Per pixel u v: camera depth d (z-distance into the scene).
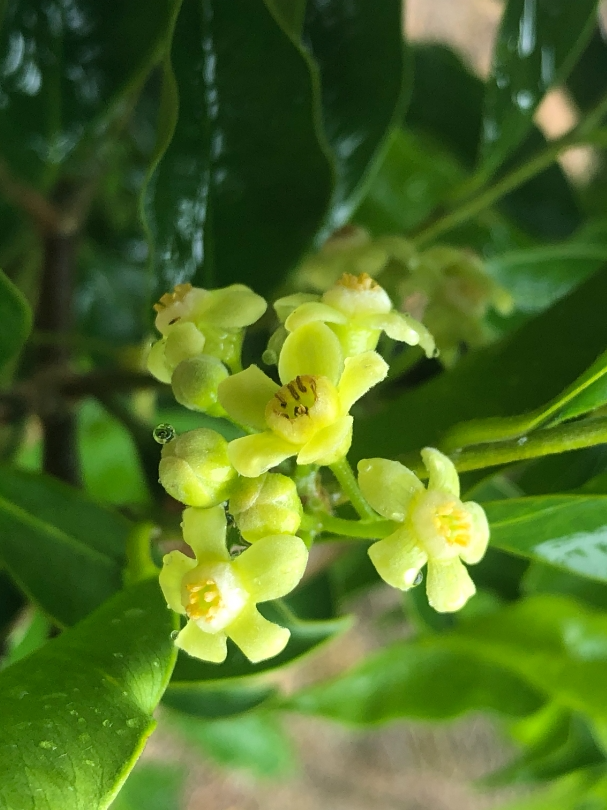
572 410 0.07
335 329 0.07
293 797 0.36
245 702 0.12
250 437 0.06
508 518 0.08
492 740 0.39
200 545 0.06
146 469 0.13
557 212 0.16
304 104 0.09
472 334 0.11
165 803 0.27
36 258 0.16
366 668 0.17
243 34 0.09
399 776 0.38
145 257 0.17
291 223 0.10
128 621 0.07
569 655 0.15
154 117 0.17
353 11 0.11
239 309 0.07
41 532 0.09
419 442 0.08
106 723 0.06
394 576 0.06
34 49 0.11
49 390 0.12
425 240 0.12
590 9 0.11
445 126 0.17
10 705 0.06
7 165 0.12
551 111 0.27
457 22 0.28
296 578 0.06
